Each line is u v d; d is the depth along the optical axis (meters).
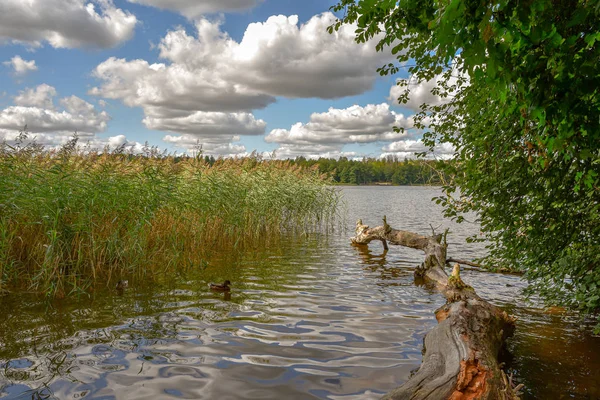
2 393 3.78
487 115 5.33
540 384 4.21
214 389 3.93
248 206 15.08
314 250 13.80
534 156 4.52
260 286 8.44
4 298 7.11
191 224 12.38
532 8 2.04
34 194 8.48
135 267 9.20
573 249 5.60
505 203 5.71
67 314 6.28
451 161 5.96
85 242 9.04
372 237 14.57
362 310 6.85
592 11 2.38
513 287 9.05
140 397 3.75
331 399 3.77
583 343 5.44
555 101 2.52
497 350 4.91
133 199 10.15
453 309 5.64
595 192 4.72
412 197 64.56
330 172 19.75
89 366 4.41
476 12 2.12
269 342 5.25
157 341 5.20
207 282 8.66
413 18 4.11
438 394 3.50
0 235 7.71
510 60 2.38
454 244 16.16
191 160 14.88
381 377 4.27
